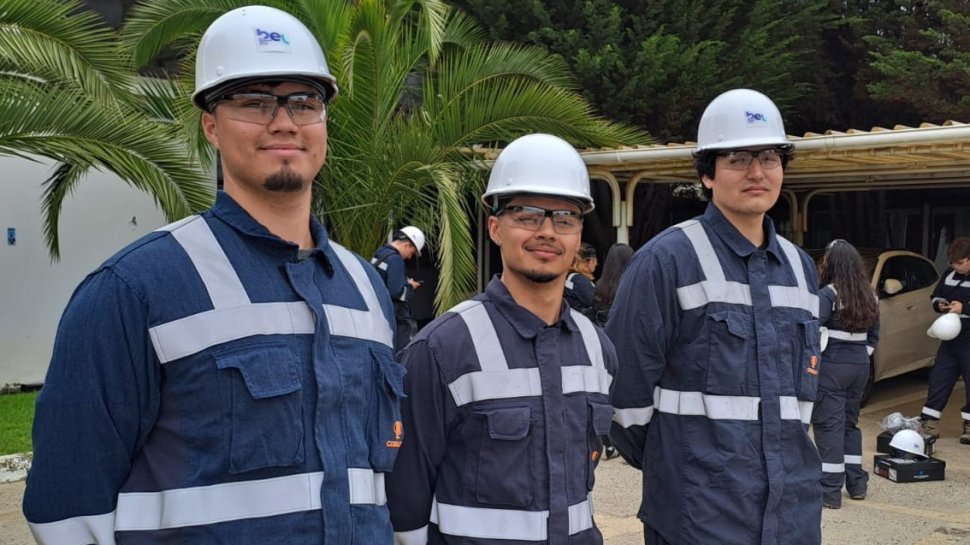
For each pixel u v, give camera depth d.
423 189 8.55
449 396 2.22
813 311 2.90
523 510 2.19
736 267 2.81
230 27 1.79
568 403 2.29
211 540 1.59
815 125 14.26
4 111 4.67
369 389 1.89
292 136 1.78
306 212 1.90
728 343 2.72
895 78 12.25
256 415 1.63
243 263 1.75
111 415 1.60
